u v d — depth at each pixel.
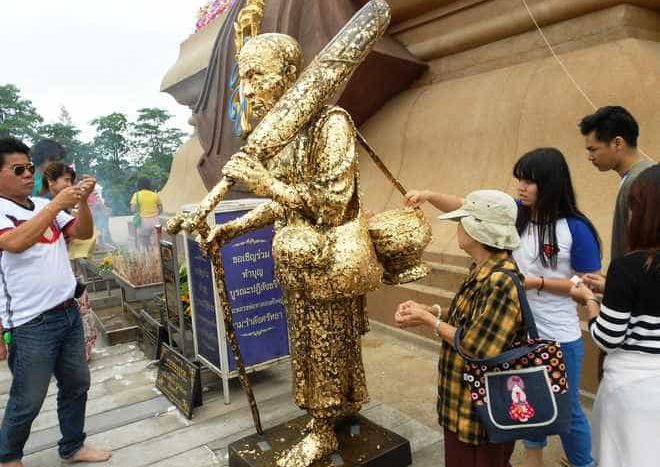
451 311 1.90
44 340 2.64
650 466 1.59
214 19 8.73
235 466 2.54
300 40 5.64
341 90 5.50
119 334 4.97
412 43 5.70
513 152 4.43
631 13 4.14
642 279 1.58
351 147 2.14
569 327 2.25
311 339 2.34
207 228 2.39
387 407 3.27
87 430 3.21
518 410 1.66
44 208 2.48
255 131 2.02
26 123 24.34
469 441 1.77
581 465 2.31
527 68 4.67
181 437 3.08
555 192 2.19
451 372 1.84
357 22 2.11
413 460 2.69
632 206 1.64
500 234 1.75
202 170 7.50
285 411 3.36
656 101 3.68
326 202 2.08
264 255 3.50
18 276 2.59
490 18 4.94
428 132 5.21
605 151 2.33
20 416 2.64
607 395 1.72
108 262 5.93
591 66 4.14
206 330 3.62
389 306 4.67
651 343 1.62
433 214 4.79
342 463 2.39
